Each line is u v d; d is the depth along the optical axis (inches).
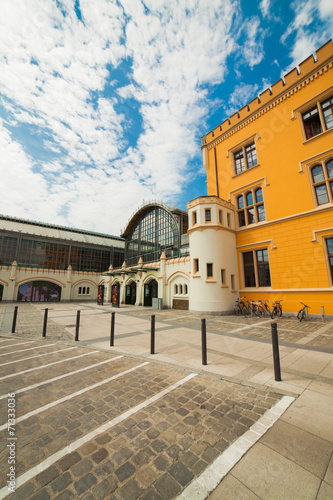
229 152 671.1
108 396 144.3
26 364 207.0
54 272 1211.9
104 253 1503.4
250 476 80.4
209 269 584.4
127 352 237.3
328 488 74.6
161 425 112.3
